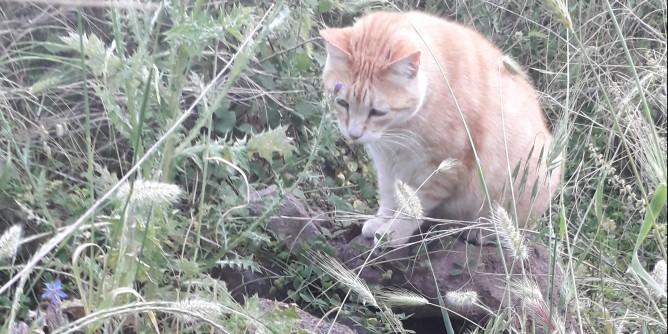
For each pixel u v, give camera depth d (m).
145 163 2.05
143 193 1.97
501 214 2.11
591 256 2.47
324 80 2.38
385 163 2.40
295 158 2.45
